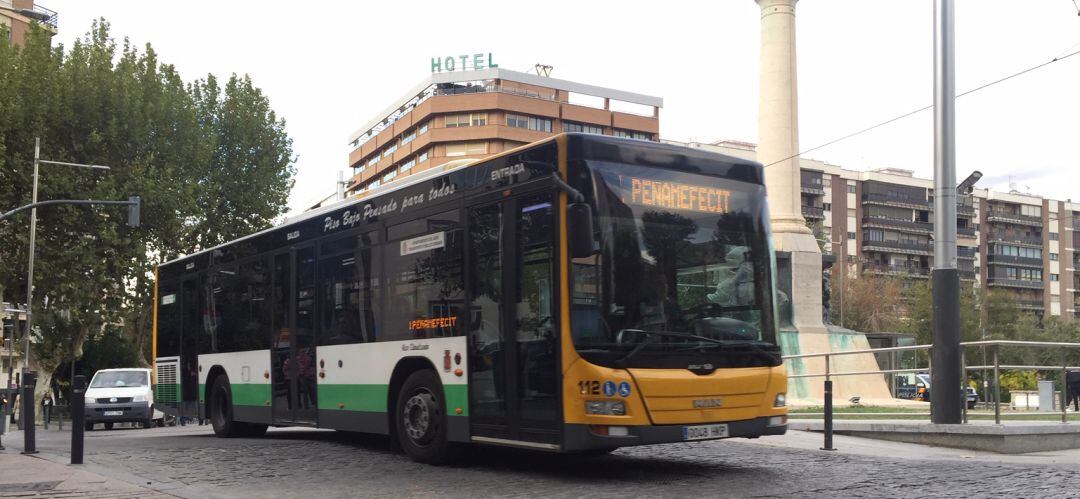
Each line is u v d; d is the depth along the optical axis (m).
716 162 9.39
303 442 13.92
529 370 8.91
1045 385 13.27
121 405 29.23
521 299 9.08
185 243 40.75
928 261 103.44
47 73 36.19
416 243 10.82
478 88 88.56
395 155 95.81
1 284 38.22
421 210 10.77
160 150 38.28
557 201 8.67
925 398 18.72
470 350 9.76
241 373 15.12
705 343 8.77
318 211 13.31
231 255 15.88
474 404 9.67
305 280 13.30
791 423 15.52
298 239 13.59
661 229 8.84
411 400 10.62
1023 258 111.56
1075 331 76.19
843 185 98.94
